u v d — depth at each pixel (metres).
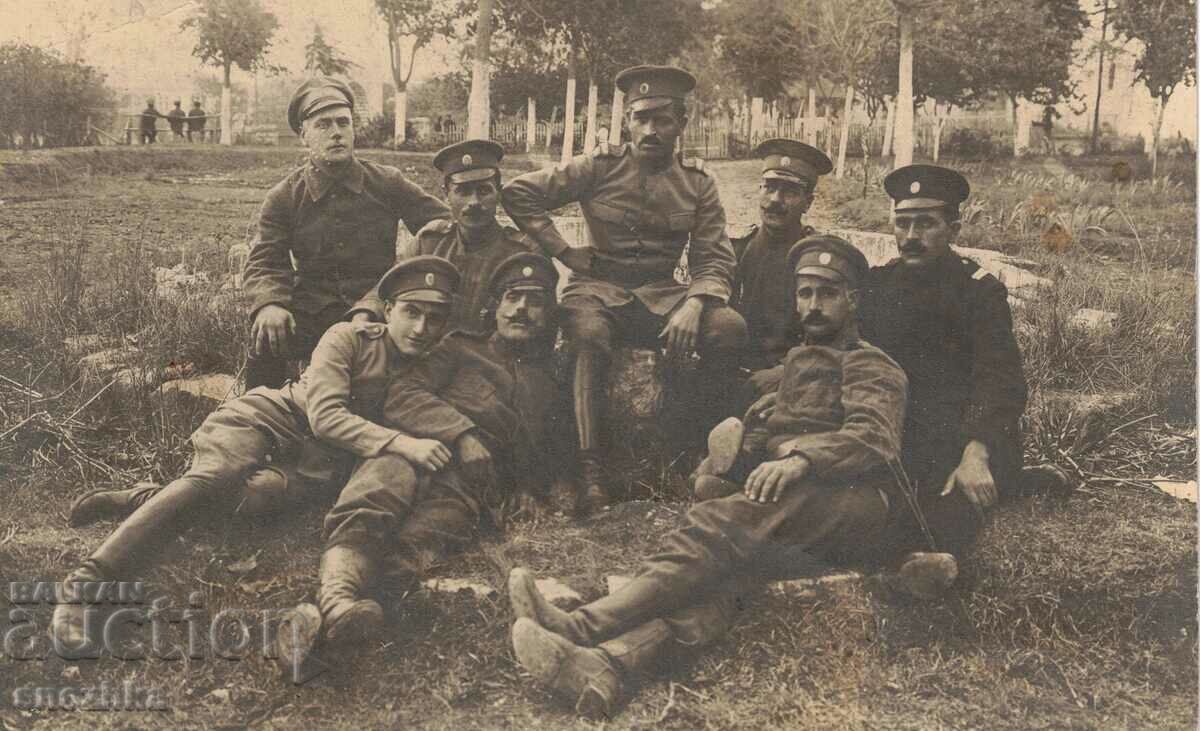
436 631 4.14
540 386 4.52
